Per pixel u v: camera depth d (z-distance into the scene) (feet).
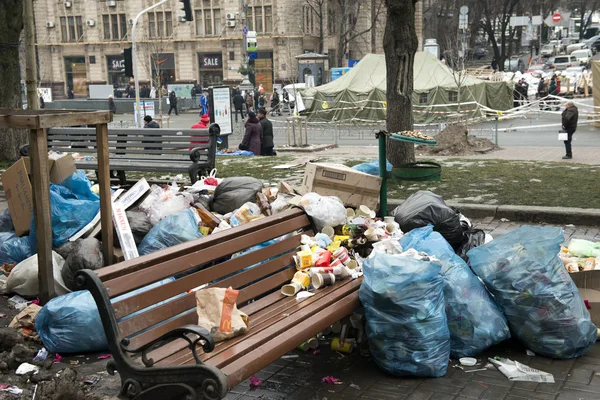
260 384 14.74
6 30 44.70
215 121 66.54
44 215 17.22
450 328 15.71
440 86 98.48
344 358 16.15
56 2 212.02
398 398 13.94
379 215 22.22
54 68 215.72
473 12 215.10
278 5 189.78
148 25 203.51
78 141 30.25
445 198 33.42
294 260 16.80
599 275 17.66
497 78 135.54
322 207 18.56
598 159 53.78
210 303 12.88
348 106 103.09
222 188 22.79
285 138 86.79
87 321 15.42
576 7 298.56
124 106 150.51
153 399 11.14
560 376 14.89
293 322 13.62
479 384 14.52
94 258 18.15
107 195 18.83
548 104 113.09
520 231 16.88
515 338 16.39
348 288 16.05
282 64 191.72
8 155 46.47
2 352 15.56
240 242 15.20
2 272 20.12
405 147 38.73
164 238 19.17
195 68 201.46
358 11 177.06
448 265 16.06
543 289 15.57
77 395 13.33
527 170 41.45
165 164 28.73
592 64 82.38
